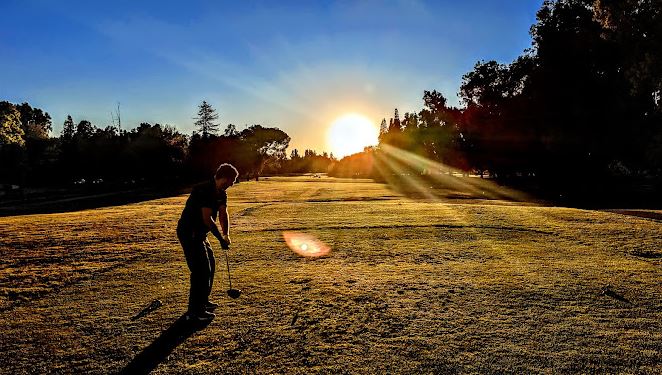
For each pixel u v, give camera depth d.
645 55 26.05
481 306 5.85
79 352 4.64
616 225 13.45
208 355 4.51
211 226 5.46
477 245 10.50
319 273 7.79
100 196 47.16
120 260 9.19
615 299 6.12
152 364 4.34
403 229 13.23
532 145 49.78
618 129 37.44
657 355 4.35
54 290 7.00
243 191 44.03
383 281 7.17
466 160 71.62
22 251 10.45
